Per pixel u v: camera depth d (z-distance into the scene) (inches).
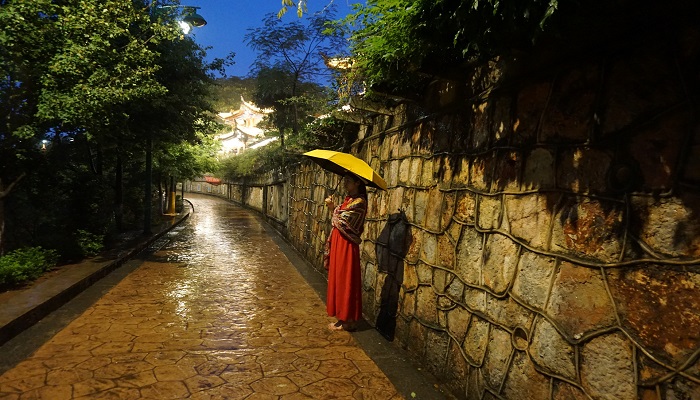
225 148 1804.9
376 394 117.6
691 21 58.5
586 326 73.0
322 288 250.2
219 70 403.2
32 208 326.3
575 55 79.3
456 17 75.2
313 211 346.3
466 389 111.4
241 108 1859.0
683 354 56.8
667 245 59.8
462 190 120.1
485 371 103.0
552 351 80.6
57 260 279.1
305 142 360.2
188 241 461.1
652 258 61.8
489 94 107.8
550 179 84.6
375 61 116.5
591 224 73.5
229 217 832.3
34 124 232.1
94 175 351.3
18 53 209.6
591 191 74.0
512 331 93.7
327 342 158.9
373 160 209.9
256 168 889.5
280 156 534.3
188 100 381.4
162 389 117.3
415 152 156.6
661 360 59.7
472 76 117.4
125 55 257.3
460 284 118.2
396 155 177.3
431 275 136.3
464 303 115.4
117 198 453.4
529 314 88.4
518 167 95.1
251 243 458.9
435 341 130.3
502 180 101.1
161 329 169.0
